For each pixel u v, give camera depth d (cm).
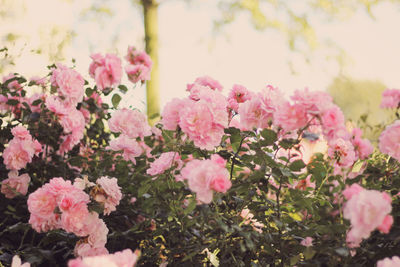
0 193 260
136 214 247
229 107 212
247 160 195
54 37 725
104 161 258
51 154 270
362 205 138
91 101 299
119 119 239
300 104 165
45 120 270
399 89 307
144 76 286
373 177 204
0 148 281
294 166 188
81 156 273
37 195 194
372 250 178
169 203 198
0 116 291
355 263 179
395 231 171
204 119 168
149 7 782
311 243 188
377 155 243
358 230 139
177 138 189
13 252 216
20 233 251
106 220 244
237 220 193
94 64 277
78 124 261
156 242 224
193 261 194
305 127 171
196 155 210
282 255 186
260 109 182
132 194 257
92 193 201
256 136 197
